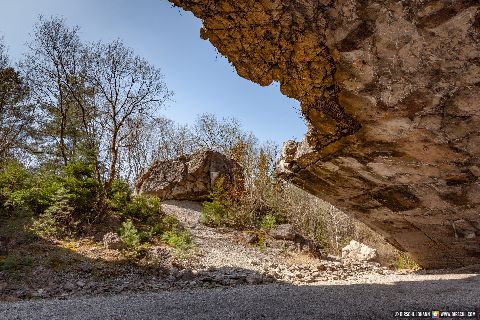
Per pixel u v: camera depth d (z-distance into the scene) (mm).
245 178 18969
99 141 14109
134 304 4918
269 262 9859
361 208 9336
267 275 8117
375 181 7945
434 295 5117
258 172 18719
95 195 11312
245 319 3869
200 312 4297
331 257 12609
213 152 18422
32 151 17734
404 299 4859
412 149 6520
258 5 4656
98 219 10938
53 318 4164
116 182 13180
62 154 15156
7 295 5922
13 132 18031
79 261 7848
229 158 19688
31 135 17969
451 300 4574
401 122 5977
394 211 8820
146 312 4355
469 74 4773
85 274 7297
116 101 13219
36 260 7617
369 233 19156
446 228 8742
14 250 7977
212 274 7879
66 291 6418
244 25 5047
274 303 4789
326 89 5926
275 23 4914
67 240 9195
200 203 17516
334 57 5223
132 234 9188
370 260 13195
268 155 19312
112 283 6926
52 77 15055
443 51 4582
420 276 8508
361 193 8633
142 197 13562
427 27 4340
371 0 4266
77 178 11172
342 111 6293
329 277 8430
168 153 31781
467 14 4066
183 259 8852
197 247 10445
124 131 20062
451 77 4918
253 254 10703
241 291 6020
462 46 4434
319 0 4445
